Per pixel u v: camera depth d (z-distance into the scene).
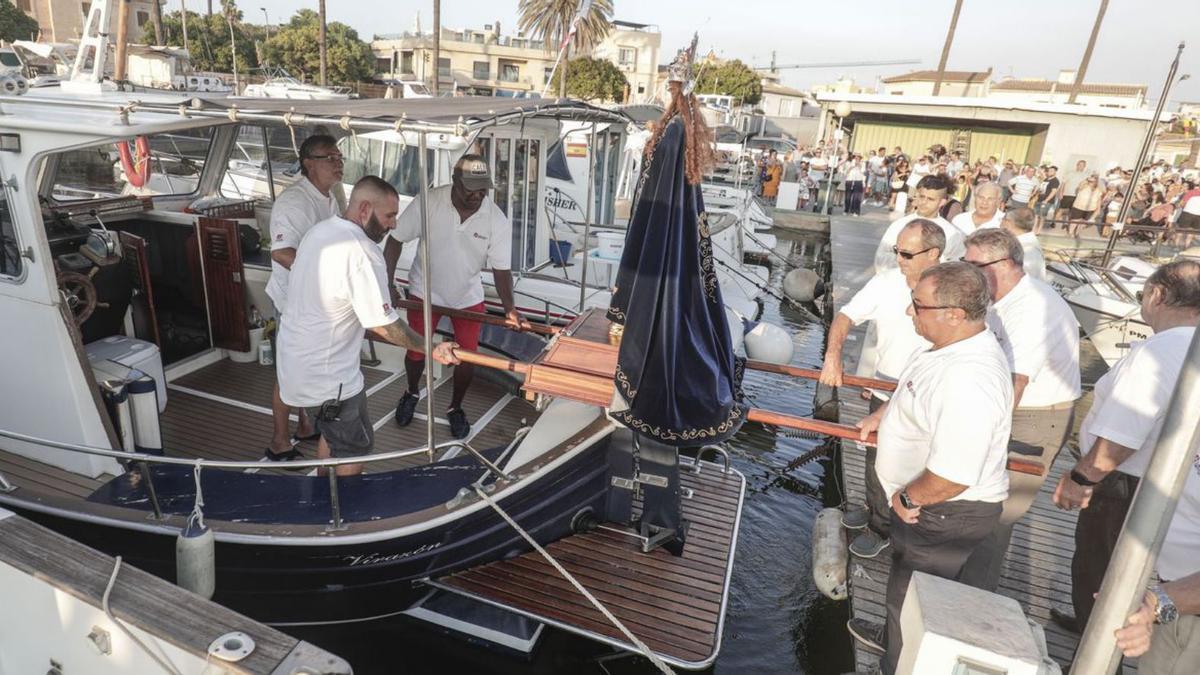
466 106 3.51
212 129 5.52
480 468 3.52
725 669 4.15
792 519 5.73
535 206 7.10
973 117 20.61
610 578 3.71
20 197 2.95
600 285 7.46
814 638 4.42
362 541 3.00
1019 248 3.29
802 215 19.34
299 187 3.88
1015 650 1.76
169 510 3.04
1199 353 1.44
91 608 2.17
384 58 50.50
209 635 2.03
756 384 8.30
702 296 2.82
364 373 5.14
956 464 2.32
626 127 9.11
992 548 3.38
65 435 3.30
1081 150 19.72
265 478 3.35
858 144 23.52
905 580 2.68
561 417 3.65
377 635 3.63
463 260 4.18
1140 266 10.38
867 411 6.60
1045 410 3.48
